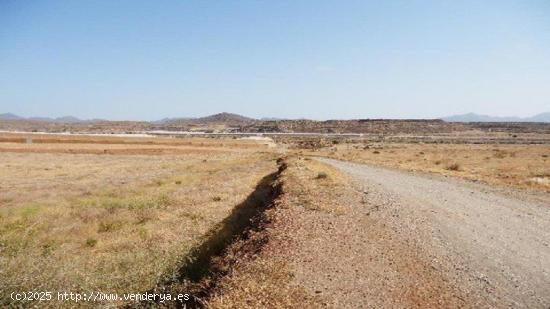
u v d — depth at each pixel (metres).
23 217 18.89
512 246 11.96
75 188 30.36
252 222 15.25
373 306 7.66
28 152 66.94
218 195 25.20
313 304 7.59
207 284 9.17
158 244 14.59
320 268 9.50
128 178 37.41
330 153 73.31
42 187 30.92
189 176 37.22
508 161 48.81
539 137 160.62
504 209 17.91
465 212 17.03
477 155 61.03
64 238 15.73
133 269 11.48
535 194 22.48
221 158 64.00
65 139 93.06
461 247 11.77
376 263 10.09
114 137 113.31
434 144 106.44
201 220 18.64
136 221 18.72
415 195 21.56
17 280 8.70
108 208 21.42
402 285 8.75
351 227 13.60
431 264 10.20
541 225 14.84
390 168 40.59
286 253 10.42
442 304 7.88
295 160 43.53
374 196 20.62
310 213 15.38
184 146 87.81
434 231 13.61
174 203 23.06
